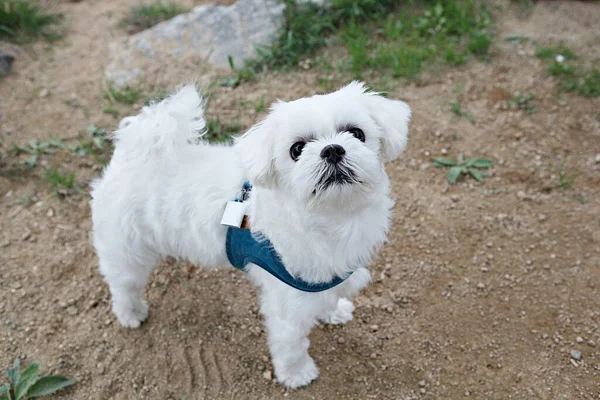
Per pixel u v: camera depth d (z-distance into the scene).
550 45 1.09
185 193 0.66
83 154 0.97
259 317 0.80
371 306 0.80
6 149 0.98
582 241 0.83
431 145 0.96
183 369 0.75
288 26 1.13
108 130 1.00
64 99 1.06
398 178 0.92
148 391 0.74
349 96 0.60
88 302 0.81
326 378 0.74
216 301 0.81
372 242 0.64
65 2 1.31
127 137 0.67
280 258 0.63
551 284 0.80
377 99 0.61
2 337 0.78
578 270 0.81
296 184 0.57
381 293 0.81
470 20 1.13
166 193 0.67
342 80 1.06
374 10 1.17
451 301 0.79
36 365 0.74
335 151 0.55
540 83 1.03
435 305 0.79
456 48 1.10
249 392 0.73
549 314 0.77
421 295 0.80
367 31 1.14
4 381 0.74
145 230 0.69
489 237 0.85
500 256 0.83
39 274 0.84
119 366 0.76
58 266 0.85
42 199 0.92
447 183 0.91
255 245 0.64
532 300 0.79
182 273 0.84
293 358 0.71
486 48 1.08
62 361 0.76
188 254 0.70
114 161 0.70
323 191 0.56
